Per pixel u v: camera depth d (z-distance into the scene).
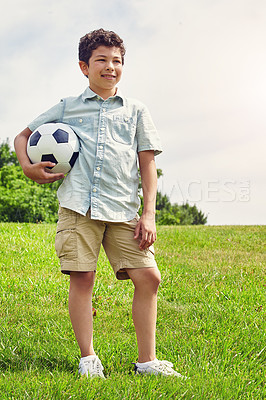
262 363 3.00
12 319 3.71
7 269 5.51
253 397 2.44
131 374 2.62
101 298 4.36
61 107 2.84
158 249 7.77
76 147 2.71
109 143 2.67
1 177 24.34
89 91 2.78
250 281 5.22
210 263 6.50
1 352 2.90
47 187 24.33
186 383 2.48
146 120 2.79
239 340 3.31
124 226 2.66
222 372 2.71
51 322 3.64
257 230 10.74
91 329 2.66
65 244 2.64
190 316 3.93
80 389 2.31
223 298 4.50
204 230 10.75
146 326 2.62
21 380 2.44
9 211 23.09
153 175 2.75
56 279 5.09
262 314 3.92
